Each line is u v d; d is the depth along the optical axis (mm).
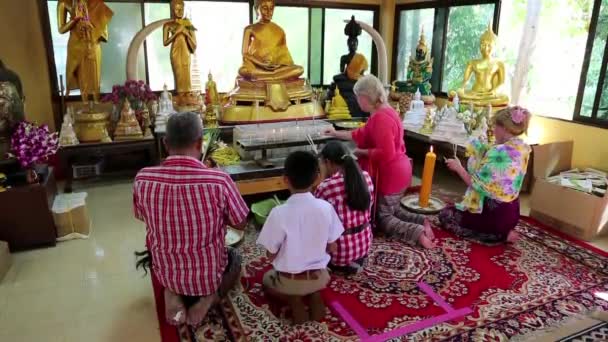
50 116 3889
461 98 4023
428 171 3125
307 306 2021
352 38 4500
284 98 3922
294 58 4891
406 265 2455
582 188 2832
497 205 2615
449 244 2711
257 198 3354
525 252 2613
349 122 4098
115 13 3992
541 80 3797
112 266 2479
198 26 4289
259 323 1971
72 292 2225
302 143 3008
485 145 2727
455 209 2863
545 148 3211
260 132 3096
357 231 2264
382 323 1967
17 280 2324
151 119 3998
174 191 1750
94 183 3869
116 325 1977
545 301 2129
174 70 3969
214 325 1958
